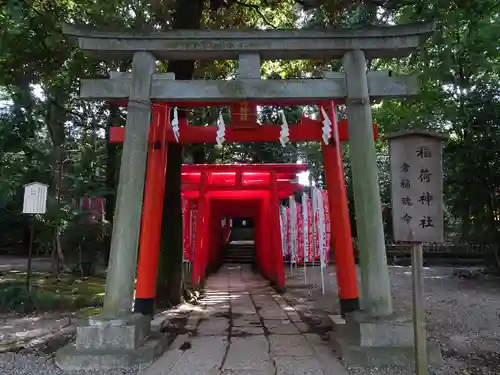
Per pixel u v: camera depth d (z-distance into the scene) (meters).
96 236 14.70
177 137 6.75
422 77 10.62
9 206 22.36
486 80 14.52
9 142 11.67
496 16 10.62
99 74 11.76
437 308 9.81
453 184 15.43
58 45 9.58
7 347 6.43
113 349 5.58
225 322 8.26
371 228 6.02
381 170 23.36
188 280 15.34
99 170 19.14
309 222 15.43
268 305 10.35
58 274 15.20
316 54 6.57
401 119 13.20
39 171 12.85
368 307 5.88
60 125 14.23
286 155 23.66
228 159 24.64
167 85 6.36
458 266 20.77
